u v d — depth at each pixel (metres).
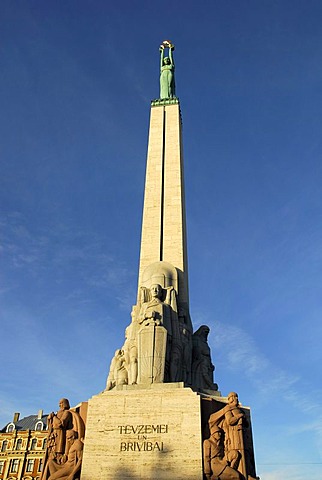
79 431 15.50
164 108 28.11
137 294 20.59
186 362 17.91
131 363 17.20
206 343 20.17
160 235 23.03
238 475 13.77
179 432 14.52
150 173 25.30
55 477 14.47
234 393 15.59
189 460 14.00
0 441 58.03
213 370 19.64
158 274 20.16
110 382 17.84
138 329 17.88
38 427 59.69
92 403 15.54
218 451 14.24
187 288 22.12
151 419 14.89
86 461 14.53
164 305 18.14
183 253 22.47
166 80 31.02
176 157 25.75
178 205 23.91
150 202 24.22
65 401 16.77
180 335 18.03
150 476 13.94
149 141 26.67
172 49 33.19
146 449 14.41
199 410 14.84
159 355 16.48
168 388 15.62
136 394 15.43
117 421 15.04
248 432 15.73
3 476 55.47
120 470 14.20
